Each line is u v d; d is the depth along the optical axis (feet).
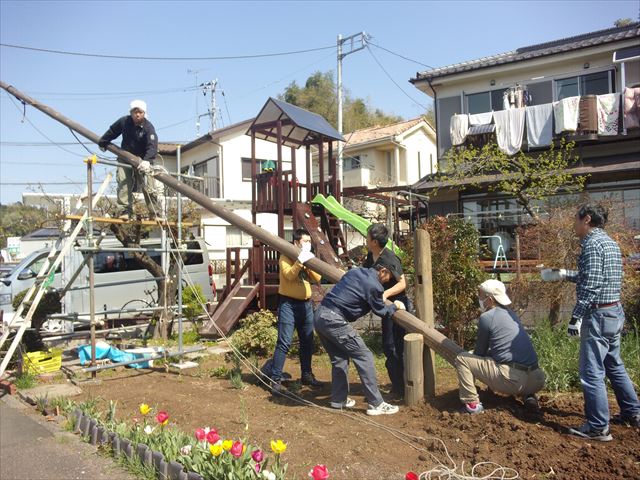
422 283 16.79
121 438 12.96
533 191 39.22
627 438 12.98
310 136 40.29
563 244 22.66
